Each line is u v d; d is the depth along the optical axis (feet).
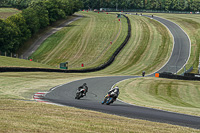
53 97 71.26
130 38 357.20
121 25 429.38
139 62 283.18
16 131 25.95
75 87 102.47
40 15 406.00
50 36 384.06
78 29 414.21
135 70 254.68
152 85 143.74
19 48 334.03
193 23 431.02
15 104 46.96
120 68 262.26
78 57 304.30
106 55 303.27
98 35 376.48
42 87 94.68
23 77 121.70
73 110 44.75
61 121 33.32
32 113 38.06
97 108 52.85
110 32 388.57
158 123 38.24
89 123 33.60
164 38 351.87
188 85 150.00
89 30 404.16
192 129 35.32
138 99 93.56
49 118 34.94
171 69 255.70
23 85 95.45
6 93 73.00
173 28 399.44
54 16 450.71
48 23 408.05
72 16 542.57
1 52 300.20
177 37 354.95
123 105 63.05
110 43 340.39
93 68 235.81
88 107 53.62
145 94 115.14
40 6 431.02
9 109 40.65
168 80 170.30
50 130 27.78
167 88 137.39
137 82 151.02
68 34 390.42
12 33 314.14
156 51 311.06
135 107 59.98
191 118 47.85
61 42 358.64
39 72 158.92
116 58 296.10
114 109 53.11
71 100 66.64
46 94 77.25
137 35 367.04
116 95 61.62
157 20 469.98
